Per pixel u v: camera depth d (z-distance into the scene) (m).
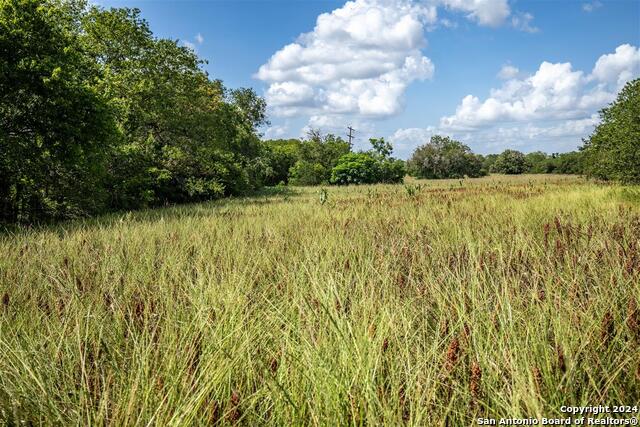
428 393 2.31
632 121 24.48
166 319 3.29
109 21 23.84
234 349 2.75
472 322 3.07
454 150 84.56
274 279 5.20
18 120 14.53
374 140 54.28
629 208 10.60
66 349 2.86
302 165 56.34
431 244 6.92
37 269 5.88
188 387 2.38
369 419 2.05
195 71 27.34
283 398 2.34
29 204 15.43
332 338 2.86
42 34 14.90
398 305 3.54
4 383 2.38
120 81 23.41
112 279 5.15
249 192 36.59
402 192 26.47
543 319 3.11
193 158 28.20
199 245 7.29
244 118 43.69
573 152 95.50
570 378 2.30
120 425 2.18
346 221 10.08
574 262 4.83
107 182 19.97
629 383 2.50
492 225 8.76
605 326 2.92
